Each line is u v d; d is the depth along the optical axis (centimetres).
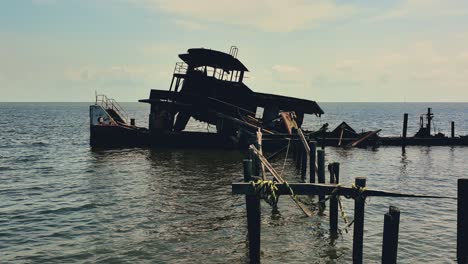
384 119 12406
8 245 1345
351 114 16750
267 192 1091
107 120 3622
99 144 3559
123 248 1311
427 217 1653
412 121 11156
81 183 2303
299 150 2634
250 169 1184
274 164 2925
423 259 1230
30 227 1525
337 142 4047
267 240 1359
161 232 1457
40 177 2508
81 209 1764
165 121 3544
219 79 3550
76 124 8412
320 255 1241
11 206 1823
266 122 3400
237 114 3534
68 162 3077
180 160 3069
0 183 2331
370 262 1198
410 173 2780
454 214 1698
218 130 3525
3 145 4341
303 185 1106
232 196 1967
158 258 1232
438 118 13325
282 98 3625
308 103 3675
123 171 2648
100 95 3806
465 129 8238
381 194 1062
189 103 3497
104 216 1656
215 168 2744
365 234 1432
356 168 2950
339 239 1368
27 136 5478
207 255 1250
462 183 1011
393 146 4219
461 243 1019
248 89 3550
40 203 1875
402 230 1487
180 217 1634
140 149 3556
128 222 1575
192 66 3566
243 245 1328
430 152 3844
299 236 1395
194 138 3509
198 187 2169
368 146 4128
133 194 2022
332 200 1407
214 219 1605
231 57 3447
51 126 7694
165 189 2125
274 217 1606
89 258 1237
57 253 1276
